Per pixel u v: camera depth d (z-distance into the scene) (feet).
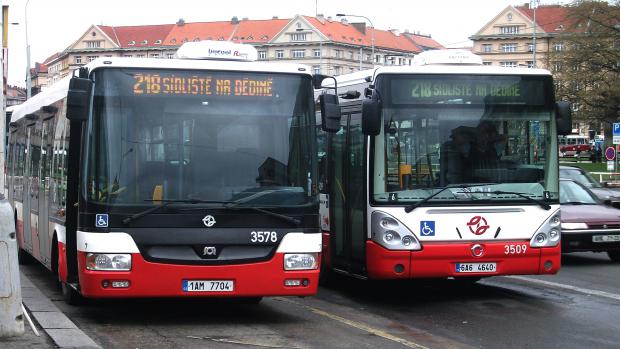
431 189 37.50
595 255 61.62
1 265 27.25
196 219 30.60
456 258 37.22
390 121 37.45
